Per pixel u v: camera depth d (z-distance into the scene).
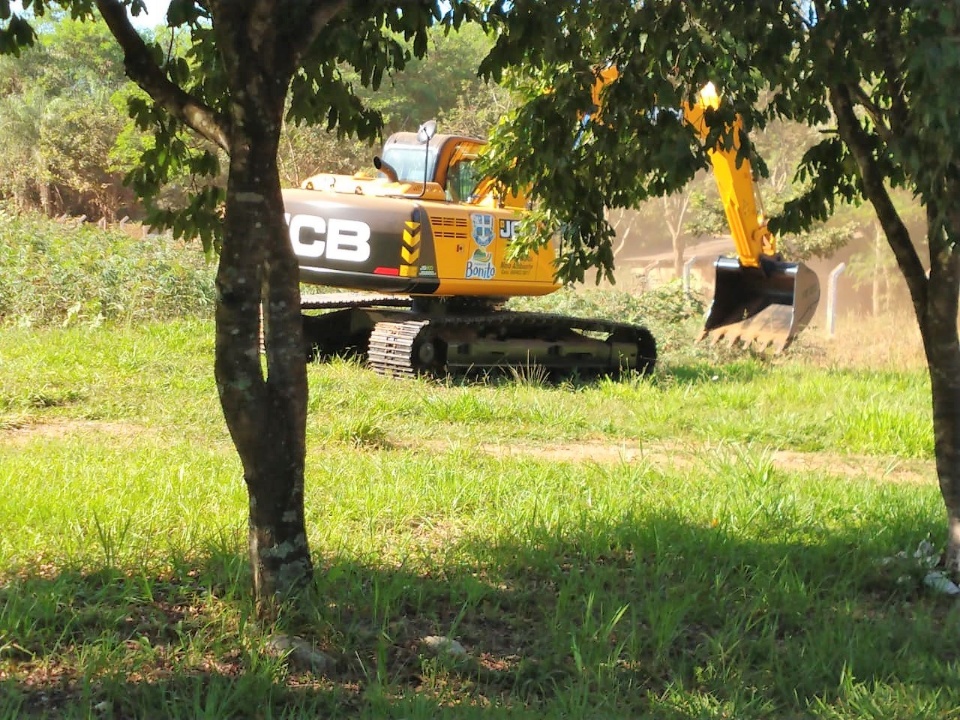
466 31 45.94
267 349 4.73
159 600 5.17
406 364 13.87
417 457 9.37
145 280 17.55
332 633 4.77
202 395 11.52
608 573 5.98
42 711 4.00
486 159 6.95
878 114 5.70
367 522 6.95
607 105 5.84
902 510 7.88
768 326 17.14
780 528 7.23
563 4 5.21
